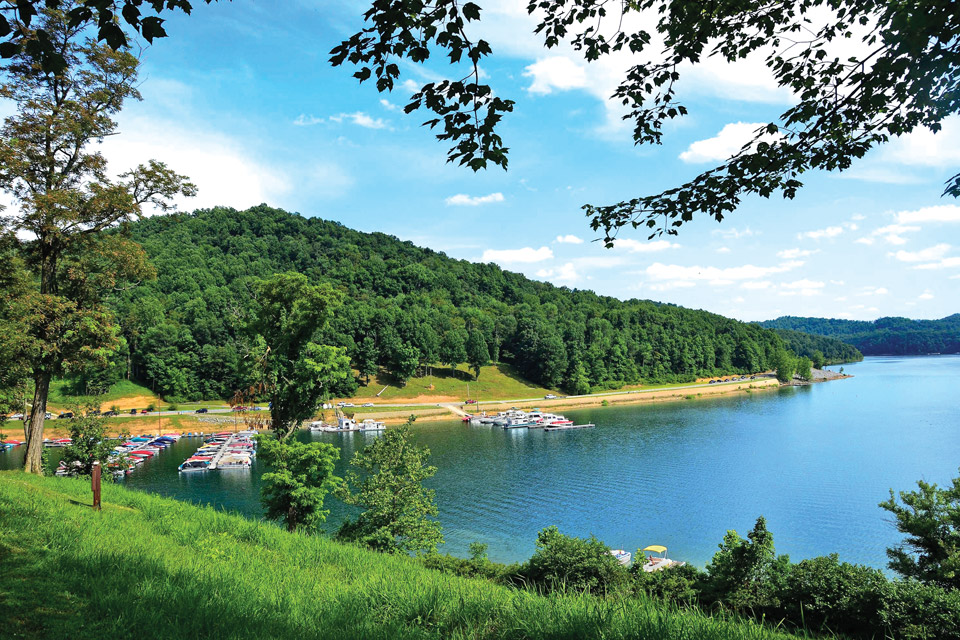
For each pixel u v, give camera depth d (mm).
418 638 5801
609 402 134250
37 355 22938
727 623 5492
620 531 43406
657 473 61000
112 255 24391
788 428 88250
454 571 23156
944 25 5801
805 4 7234
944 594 12039
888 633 12320
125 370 111688
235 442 83250
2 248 22500
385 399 122750
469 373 148000
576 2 7363
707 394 148875
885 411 104250
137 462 71938
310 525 29109
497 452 76000
